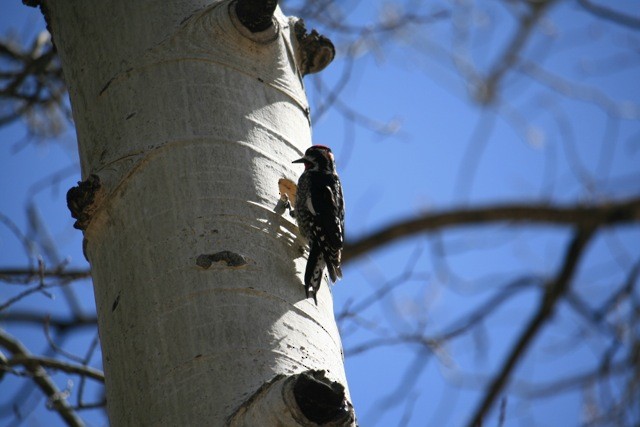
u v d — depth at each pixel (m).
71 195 7.19
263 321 6.59
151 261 6.80
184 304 6.55
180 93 7.57
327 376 6.48
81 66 8.09
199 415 6.07
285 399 5.76
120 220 7.10
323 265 7.53
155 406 6.23
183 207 7.01
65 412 11.29
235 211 7.07
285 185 7.70
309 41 8.91
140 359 6.46
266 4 7.87
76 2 8.38
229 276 6.71
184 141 7.32
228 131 7.48
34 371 11.27
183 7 8.01
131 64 7.74
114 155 7.37
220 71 7.76
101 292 7.05
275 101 7.96
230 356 6.32
